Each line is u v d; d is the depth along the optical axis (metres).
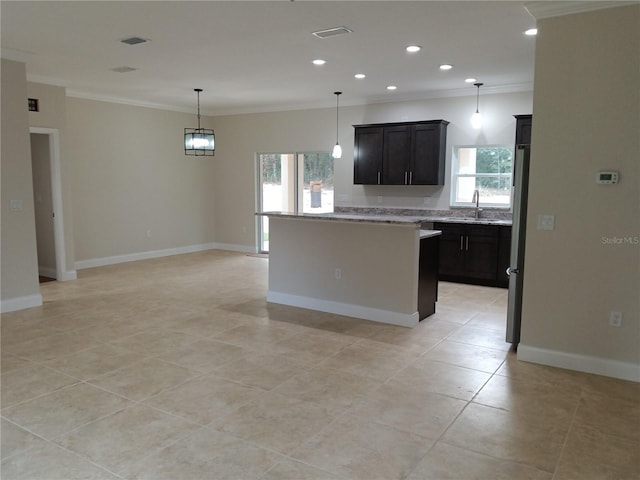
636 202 3.35
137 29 4.18
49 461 2.45
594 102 3.42
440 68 5.63
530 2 3.46
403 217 7.38
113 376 3.51
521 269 4.05
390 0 3.46
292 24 4.02
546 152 3.61
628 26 3.28
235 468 2.40
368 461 2.47
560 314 3.68
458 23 3.99
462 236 6.70
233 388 3.32
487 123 6.86
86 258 7.66
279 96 7.67
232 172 9.45
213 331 4.56
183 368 3.67
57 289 6.23
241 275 7.20
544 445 2.63
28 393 3.22
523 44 4.60
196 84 6.66
